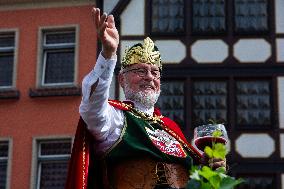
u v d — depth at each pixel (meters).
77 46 33.16
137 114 8.81
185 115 31.17
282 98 31.17
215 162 7.97
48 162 32.53
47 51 33.88
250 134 30.78
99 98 7.99
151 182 8.38
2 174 32.69
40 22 33.88
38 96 32.75
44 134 32.41
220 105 31.28
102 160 8.45
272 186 30.22
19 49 33.72
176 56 31.77
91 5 33.50
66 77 33.47
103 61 7.98
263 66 31.53
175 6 32.38
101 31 7.87
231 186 6.82
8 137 32.59
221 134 8.27
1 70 34.16
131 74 9.05
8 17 34.16
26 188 32.03
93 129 8.20
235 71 31.52
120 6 32.19
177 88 31.52
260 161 30.41
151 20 32.19
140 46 9.16
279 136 30.67
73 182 8.14
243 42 31.86
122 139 8.45
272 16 32.12
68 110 32.44
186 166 8.74
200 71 31.55
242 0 32.44
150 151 8.45
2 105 33.03
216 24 32.16
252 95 31.33
